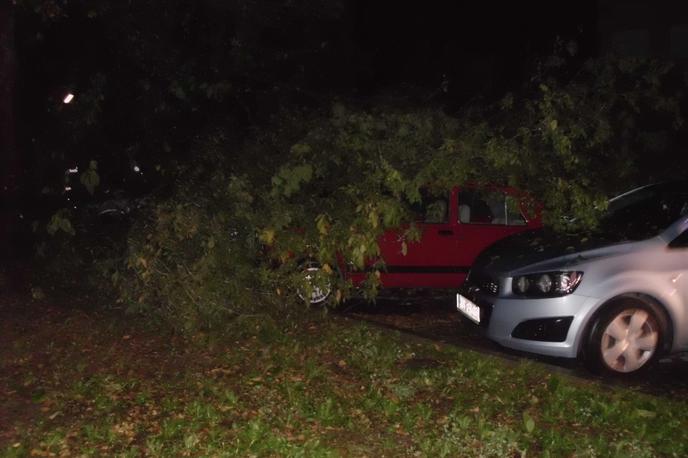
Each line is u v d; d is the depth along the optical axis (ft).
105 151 40.09
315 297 31.50
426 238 31.78
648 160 35.35
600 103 28.17
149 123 39.60
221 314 26.14
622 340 22.24
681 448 16.90
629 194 26.99
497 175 26.76
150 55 39.14
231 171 28.60
